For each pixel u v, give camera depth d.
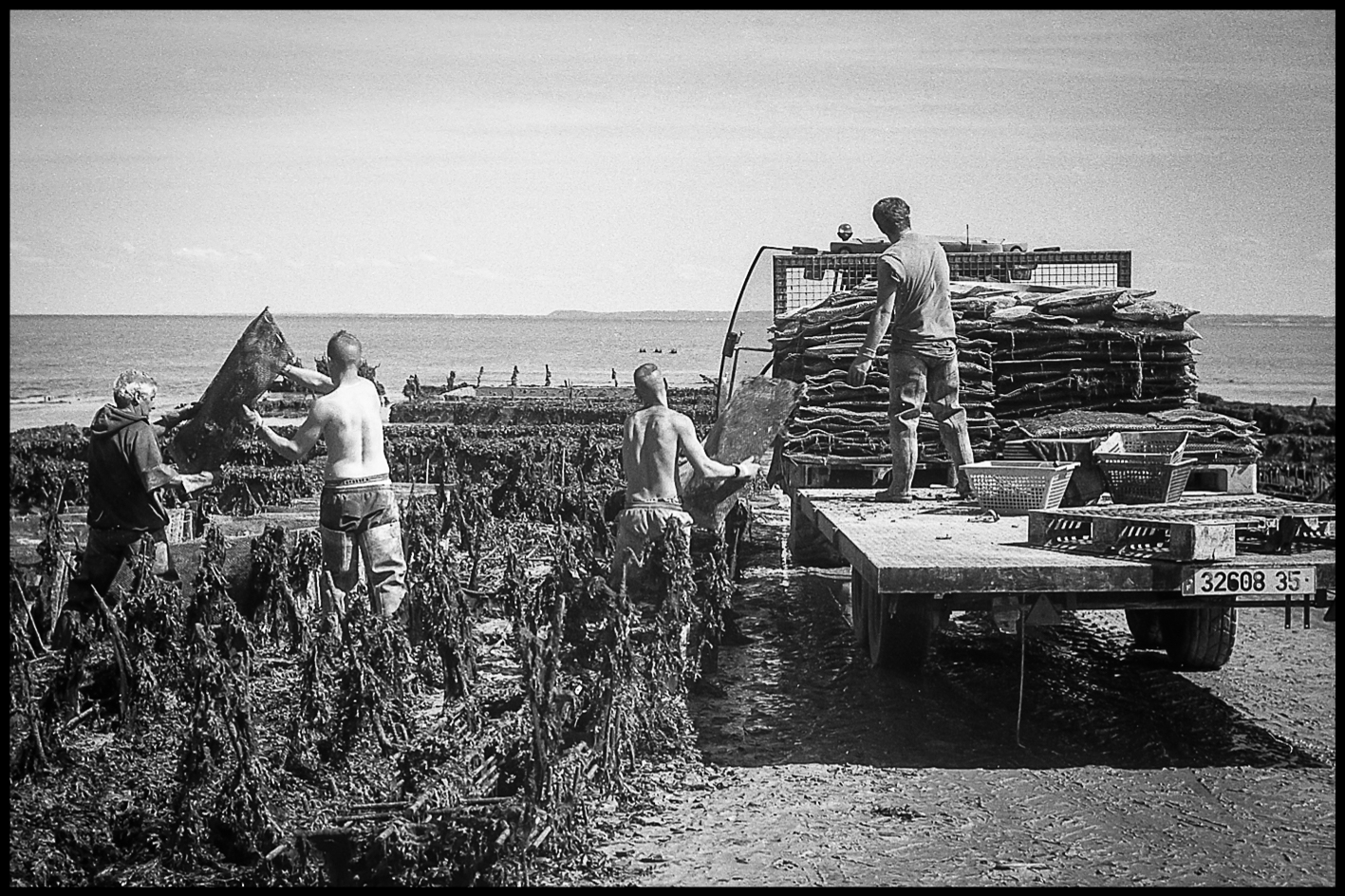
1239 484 10.12
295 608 8.41
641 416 8.58
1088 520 6.98
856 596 8.95
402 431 19.28
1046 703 7.82
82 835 5.42
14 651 6.91
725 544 10.13
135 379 8.55
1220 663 8.58
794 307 13.36
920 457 10.80
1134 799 6.20
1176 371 11.26
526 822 5.19
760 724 7.46
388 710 6.65
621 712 6.27
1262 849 5.56
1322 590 6.39
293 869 5.00
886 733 7.24
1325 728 7.32
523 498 13.39
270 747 6.27
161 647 7.05
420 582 7.98
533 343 114.38
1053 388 11.07
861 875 5.25
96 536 8.37
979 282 12.61
